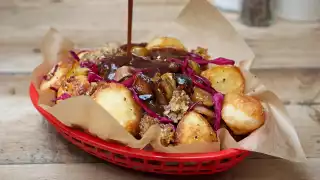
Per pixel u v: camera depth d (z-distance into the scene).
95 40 0.81
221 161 0.48
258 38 0.85
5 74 0.68
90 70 0.55
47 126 0.57
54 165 0.51
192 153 0.46
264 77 0.71
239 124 0.50
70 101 0.47
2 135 0.56
